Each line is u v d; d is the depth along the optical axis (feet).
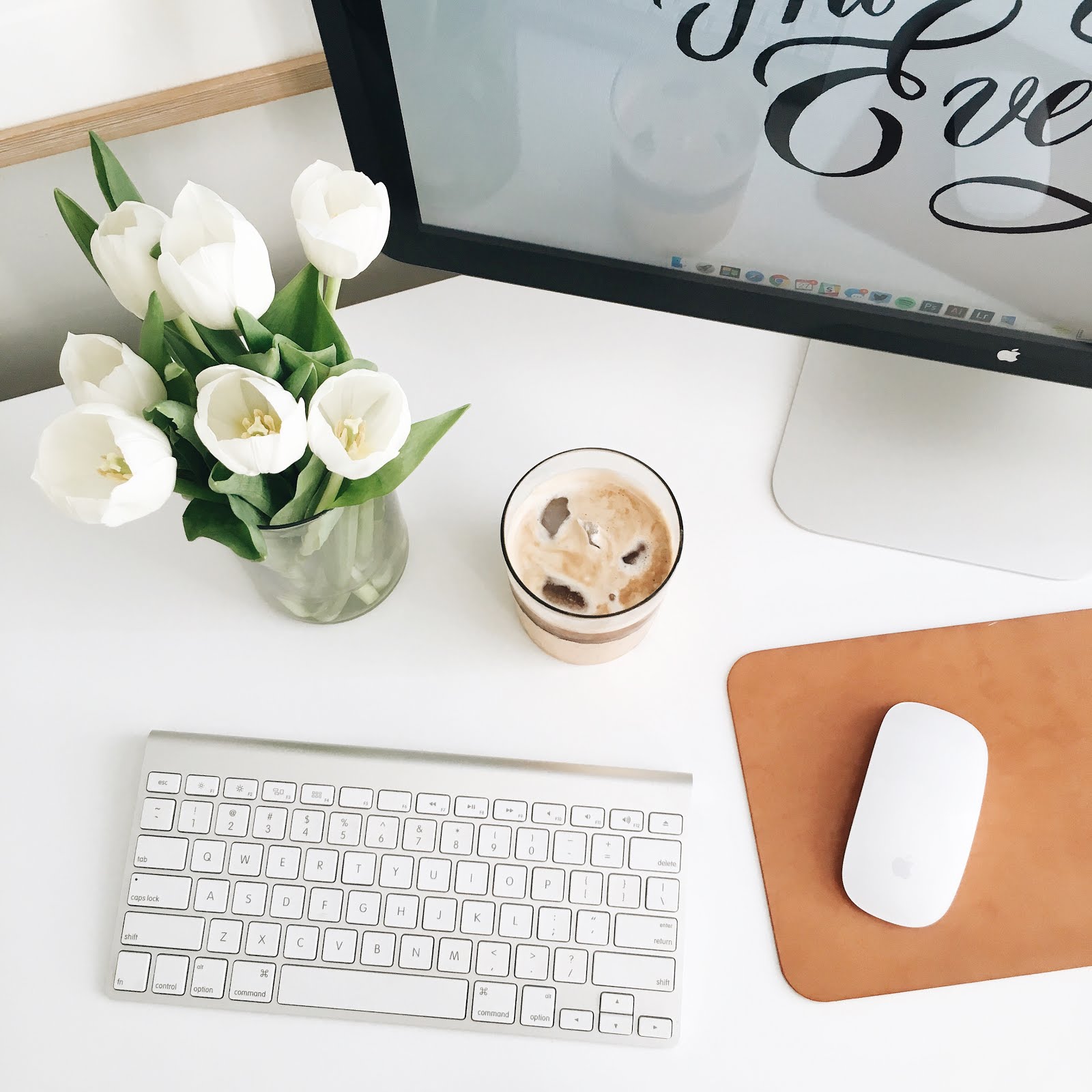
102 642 1.86
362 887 1.65
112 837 1.72
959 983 1.63
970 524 1.91
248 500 1.33
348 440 1.29
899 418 2.00
